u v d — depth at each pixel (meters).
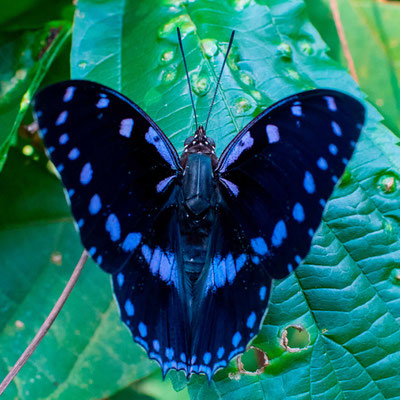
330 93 0.52
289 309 0.55
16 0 0.58
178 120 0.56
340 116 0.52
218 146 0.56
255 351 0.56
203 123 0.56
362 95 0.56
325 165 0.52
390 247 0.55
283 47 0.57
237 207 0.55
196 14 0.57
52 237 0.59
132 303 0.54
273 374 0.55
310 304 0.55
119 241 0.54
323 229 0.55
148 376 0.59
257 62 0.56
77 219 0.53
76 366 0.58
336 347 0.55
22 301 0.58
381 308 0.55
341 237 0.55
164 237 0.55
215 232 0.55
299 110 0.53
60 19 0.59
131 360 0.58
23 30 0.58
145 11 0.57
